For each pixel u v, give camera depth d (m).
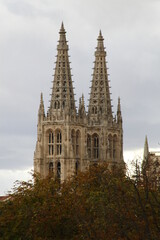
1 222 168.50
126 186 144.38
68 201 171.12
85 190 181.88
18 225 168.12
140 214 136.75
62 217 168.75
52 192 185.12
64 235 169.00
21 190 183.50
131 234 133.12
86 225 138.38
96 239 134.75
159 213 138.62
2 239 167.00
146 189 134.88
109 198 142.75
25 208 173.38
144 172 136.62
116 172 165.12
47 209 169.25
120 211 135.88
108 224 136.75
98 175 169.25
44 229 168.12
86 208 152.12
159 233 129.88
